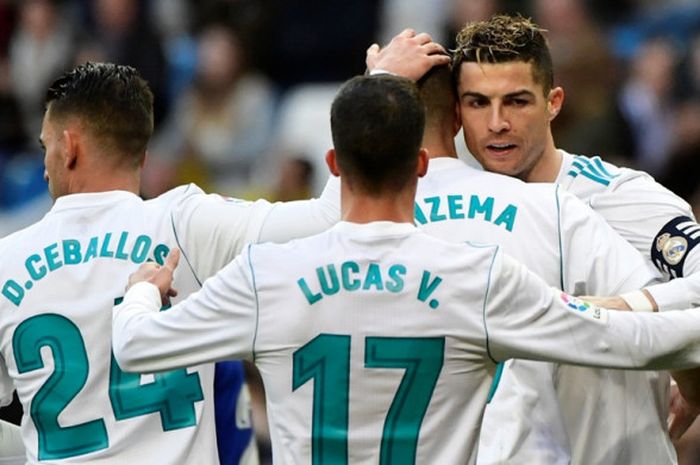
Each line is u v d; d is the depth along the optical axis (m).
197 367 14.56
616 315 12.98
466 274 12.88
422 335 12.84
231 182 38.44
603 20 41.38
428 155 13.68
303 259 12.99
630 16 41.94
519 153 14.95
